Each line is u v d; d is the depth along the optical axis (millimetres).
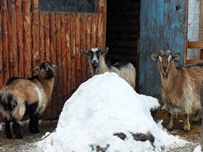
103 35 6012
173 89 5062
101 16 5957
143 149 4195
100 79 4805
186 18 6016
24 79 4996
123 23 7273
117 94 4570
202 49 6609
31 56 5484
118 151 4098
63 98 5754
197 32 7395
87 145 4113
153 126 4465
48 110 5664
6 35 5289
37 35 5496
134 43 7062
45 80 5207
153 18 6289
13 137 4957
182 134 5039
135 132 4230
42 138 4684
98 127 4270
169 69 4977
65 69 5738
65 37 5703
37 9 5453
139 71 6516
